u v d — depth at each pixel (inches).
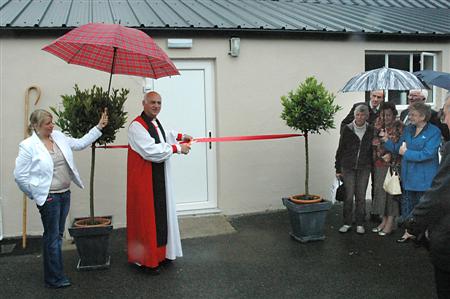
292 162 278.4
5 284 179.6
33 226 237.9
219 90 261.1
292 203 222.4
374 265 194.2
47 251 172.7
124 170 248.7
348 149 229.5
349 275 184.4
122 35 163.3
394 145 214.4
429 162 197.6
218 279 181.8
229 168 267.4
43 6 273.6
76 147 176.9
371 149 229.1
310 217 220.5
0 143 231.3
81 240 188.2
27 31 228.8
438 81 216.7
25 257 209.5
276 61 270.5
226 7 311.1
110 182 247.1
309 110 214.7
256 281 179.6
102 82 242.4
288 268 191.9
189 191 266.4
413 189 200.8
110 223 194.9
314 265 194.9
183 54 253.1
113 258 205.9
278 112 272.8
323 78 281.3
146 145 181.5
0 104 230.5
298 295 167.2
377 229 236.7
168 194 191.3
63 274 177.2
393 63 310.0
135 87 247.6
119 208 249.8
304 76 277.0
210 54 257.8
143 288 174.2
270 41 268.5
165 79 257.0
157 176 187.0
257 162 272.1
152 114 188.7
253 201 273.1
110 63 188.2
